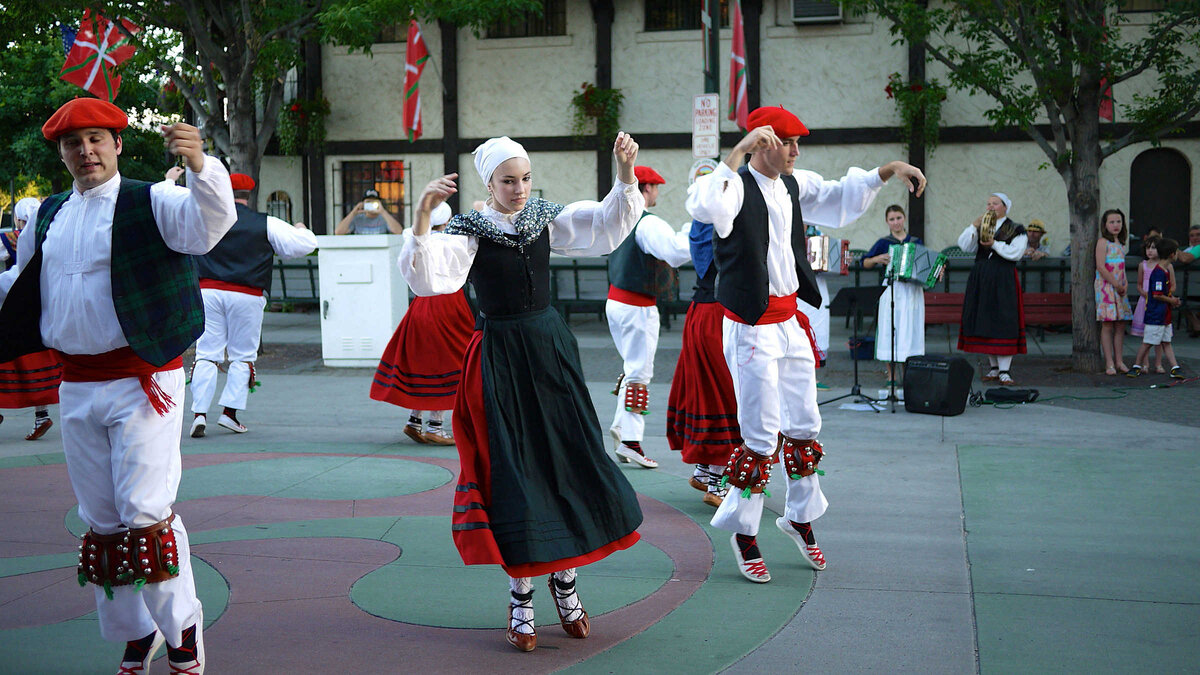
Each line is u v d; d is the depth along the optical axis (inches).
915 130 593.9
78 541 189.9
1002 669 128.6
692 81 626.8
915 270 332.2
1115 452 260.5
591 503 134.9
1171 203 580.4
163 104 651.5
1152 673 127.1
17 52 709.9
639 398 250.5
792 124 158.1
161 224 116.3
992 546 182.2
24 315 121.6
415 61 506.9
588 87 630.5
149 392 117.4
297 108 655.1
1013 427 296.2
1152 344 387.2
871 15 595.5
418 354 268.5
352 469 250.7
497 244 133.8
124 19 491.5
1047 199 590.2
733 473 163.0
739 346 161.9
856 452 263.4
